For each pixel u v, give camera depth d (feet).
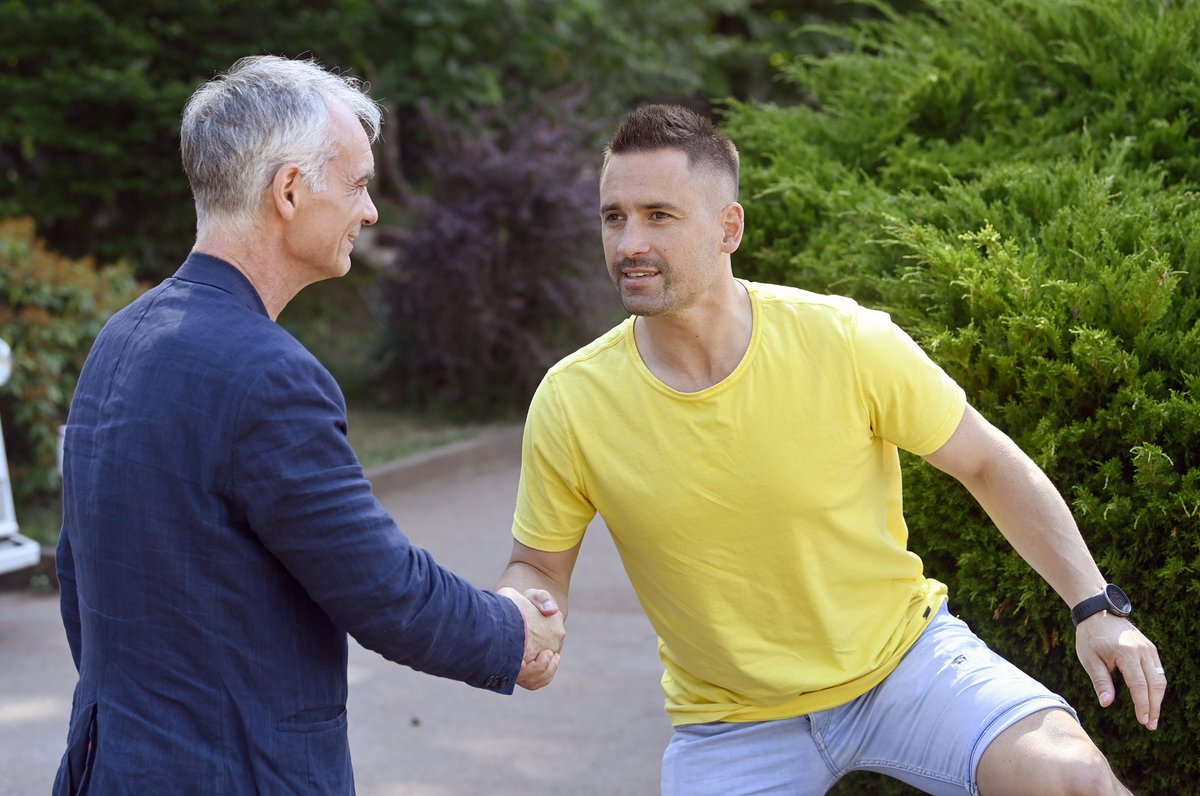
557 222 29.45
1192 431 8.49
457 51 36.58
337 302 37.65
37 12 28.99
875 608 7.80
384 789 12.60
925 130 14.28
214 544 6.05
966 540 9.11
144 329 6.39
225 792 6.03
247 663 6.12
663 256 7.23
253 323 6.35
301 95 6.52
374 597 6.14
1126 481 8.80
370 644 6.27
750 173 13.38
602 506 7.79
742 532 7.50
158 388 6.15
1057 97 14.10
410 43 35.94
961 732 7.37
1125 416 8.68
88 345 22.85
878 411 7.48
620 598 18.75
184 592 6.04
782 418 7.37
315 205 6.55
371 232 39.78
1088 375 8.87
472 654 6.56
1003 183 11.30
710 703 8.13
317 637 6.38
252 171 6.41
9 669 16.07
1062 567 7.38
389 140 40.22
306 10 33.22
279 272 6.68
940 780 7.50
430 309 29.76
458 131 31.50
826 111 15.34
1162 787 9.01
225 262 6.53
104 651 6.20
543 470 7.91
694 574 7.63
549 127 32.73
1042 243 10.36
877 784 9.59
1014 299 9.32
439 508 24.07
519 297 29.91
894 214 11.18
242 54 31.40
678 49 42.01
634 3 40.86
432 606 6.37
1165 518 8.43
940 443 7.58
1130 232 10.14
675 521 7.52
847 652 7.70
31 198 31.48
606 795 12.35
